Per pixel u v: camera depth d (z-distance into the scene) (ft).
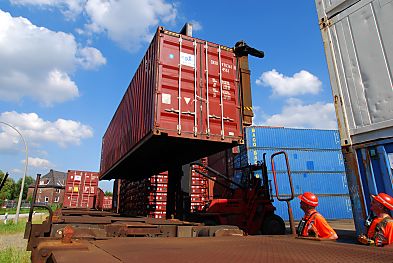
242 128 25.05
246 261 5.29
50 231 13.25
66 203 68.23
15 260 24.08
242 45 26.14
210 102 24.04
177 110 22.36
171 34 23.76
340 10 20.65
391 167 16.72
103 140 60.49
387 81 17.38
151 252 6.47
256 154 70.33
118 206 66.80
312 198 12.00
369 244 9.96
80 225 14.99
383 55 17.76
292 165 71.87
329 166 74.13
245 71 26.63
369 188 17.56
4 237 42.37
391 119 16.89
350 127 19.17
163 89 22.29
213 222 32.63
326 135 77.00
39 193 261.03
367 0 19.02
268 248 7.49
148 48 25.76
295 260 5.42
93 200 70.64
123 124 36.35
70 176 70.38
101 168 59.72
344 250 7.06
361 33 19.17
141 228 15.99
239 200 35.01
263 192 35.45
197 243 8.87
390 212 13.73
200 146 25.81
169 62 23.03
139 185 48.55
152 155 30.86
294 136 74.74
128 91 34.65
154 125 21.26
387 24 17.72
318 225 11.19
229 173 78.13
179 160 31.04
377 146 17.46
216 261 5.27
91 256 5.30
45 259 5.95
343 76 19.98
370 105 18.15
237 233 13.61
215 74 24.95
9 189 238.07
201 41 25.05
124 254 6.08
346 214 71.31
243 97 25.76
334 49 20.81
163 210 43.78
